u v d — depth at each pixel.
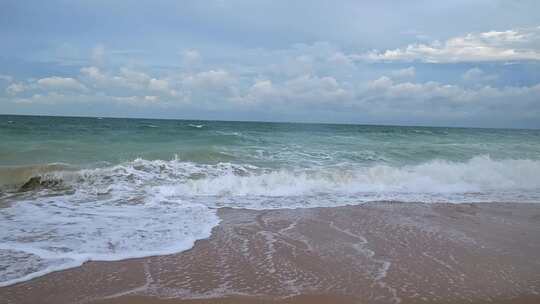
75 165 10.87
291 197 9.16
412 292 4.29
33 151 12.86
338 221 7.13
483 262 5.28
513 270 5.04
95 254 5.09
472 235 6.51
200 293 4.11
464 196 9.95
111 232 6.00
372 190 10.22
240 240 5.87
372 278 4.62
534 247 6.00
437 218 7.59
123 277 4.45
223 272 4.67
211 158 12.75
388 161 14.05
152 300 3.93
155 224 6.52
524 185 11.55
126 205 7.82
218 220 6.93
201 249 5.43
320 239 6.04
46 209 7.32
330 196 9.38
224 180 9.82
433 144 19.92
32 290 4.07
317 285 4.38
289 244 5.75
